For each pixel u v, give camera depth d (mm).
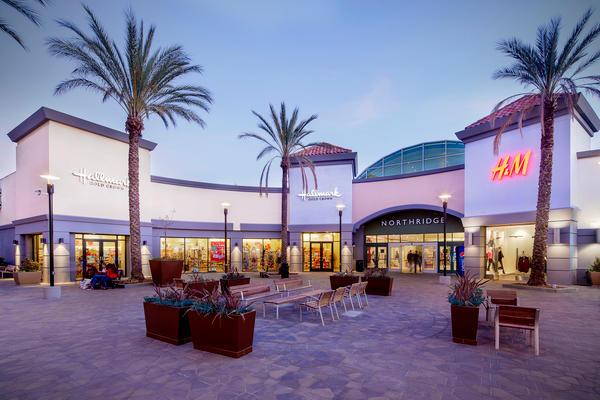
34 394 4953
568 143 17812
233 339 6430
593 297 13812
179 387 5145
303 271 28500
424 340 7598
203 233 27328
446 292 15336
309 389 5062
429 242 26438
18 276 18031
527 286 16250
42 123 19469
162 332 7535
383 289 14320
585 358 6395
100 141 21406
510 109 20828
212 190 27844
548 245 18250
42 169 19312
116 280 17609
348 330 8484
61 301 12906
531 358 6395
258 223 28828
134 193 18641
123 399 4777
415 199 25484
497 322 7004
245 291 11148
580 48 15266
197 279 13375
